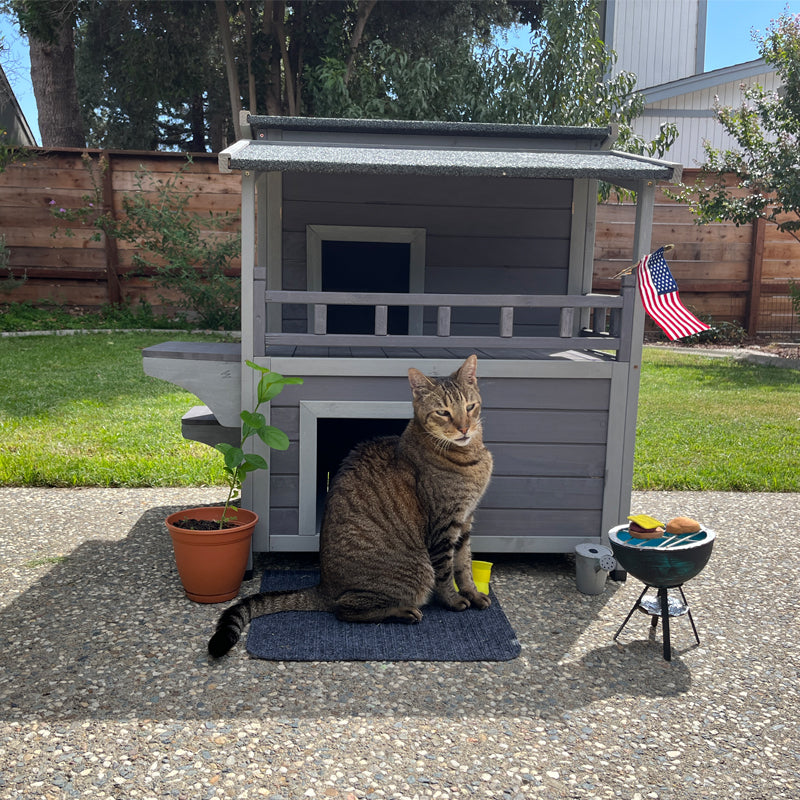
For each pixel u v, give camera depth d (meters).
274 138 4.48
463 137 4.48
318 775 2.17
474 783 2.15
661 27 15.82
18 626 3.07
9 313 10.81
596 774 2.20
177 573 3.67
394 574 3.17
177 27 13.81
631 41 15.80
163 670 2.74
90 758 2.22
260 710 2.50
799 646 3.05
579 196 4.98
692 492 5.26
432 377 3.43
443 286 5.08
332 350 4.15
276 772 2.18
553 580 3.74
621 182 4.02
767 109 10.25
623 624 3.07
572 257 5.04
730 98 14.51
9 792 2.07
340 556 3.16
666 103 14.59
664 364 9.91
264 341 3.48
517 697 2.62
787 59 10.05
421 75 9.81
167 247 10.94
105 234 10.98
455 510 3.23
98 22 14.77
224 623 2.88
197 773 2.16
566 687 2.70
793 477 5.42
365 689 2.65
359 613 3.15
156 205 10.97
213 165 11.01
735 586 3.65
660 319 3.41
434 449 3.21
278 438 3.21
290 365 3.51
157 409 6.78
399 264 5.14
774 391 8.21
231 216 11.12
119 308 11.18
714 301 12.04
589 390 3.65
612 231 11.55
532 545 3.73
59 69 14.82
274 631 3.06
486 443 3.64
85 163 10.74
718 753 2.32
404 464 3.29
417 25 13.72
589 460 3.71
